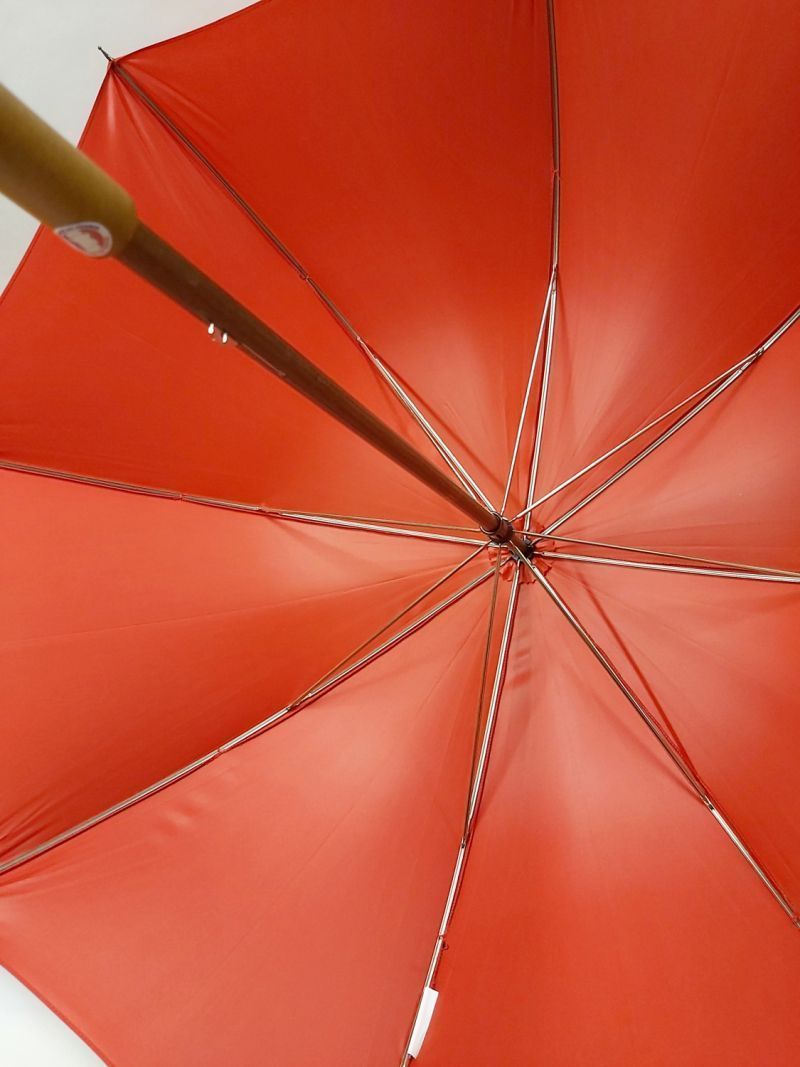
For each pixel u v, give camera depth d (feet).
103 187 1.11
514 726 2.74
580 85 2.49
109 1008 2.77
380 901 2.72
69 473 2.85
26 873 2.88
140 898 2.81
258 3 2.43
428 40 2.46
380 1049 2.68
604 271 2.58
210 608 2.79
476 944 2.70
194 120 2.59
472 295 2.65
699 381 2.58
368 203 2.64
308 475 2.78
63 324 2.70
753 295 2.54
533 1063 2.60
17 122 0.98
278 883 2.75
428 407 2.70
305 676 2.78
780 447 2.57
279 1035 2.71
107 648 2.80
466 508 2.29
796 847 2.51
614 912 2.63
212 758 2.81
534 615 2.73
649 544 2.64
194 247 2.67
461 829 2.73
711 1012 2.52
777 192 2.48
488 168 2.57
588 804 2.69
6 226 4.05
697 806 2.61
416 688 2.75
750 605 2.60
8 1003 3.58
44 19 3.67
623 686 2.65
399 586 2.77
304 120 2.57
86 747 2.82
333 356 2.72
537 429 2.65
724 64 2.43
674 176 2.52
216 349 2.65
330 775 2.77
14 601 2.81
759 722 2.57
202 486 2.83
